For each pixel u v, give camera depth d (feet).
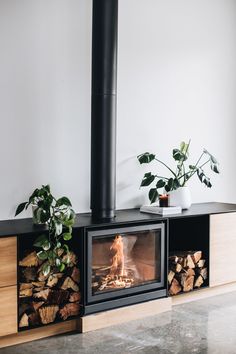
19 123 11.83
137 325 11.45
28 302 10.62
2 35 11.45
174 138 14.76
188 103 14.99
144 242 12.20
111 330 11.15
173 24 14.46
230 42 15.93
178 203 13.74
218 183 15.92
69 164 12.71
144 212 13.17
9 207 11.78
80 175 12.93
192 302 13.15
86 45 12.83
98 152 12.11
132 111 13.82
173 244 14.32
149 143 14.23
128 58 13.62
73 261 11.05
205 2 15.15
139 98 13.93
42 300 10.73
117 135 13.58
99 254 11.43
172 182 13.58
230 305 12.87
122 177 13.76
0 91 11.51
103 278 11.50
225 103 15.94
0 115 11.54
